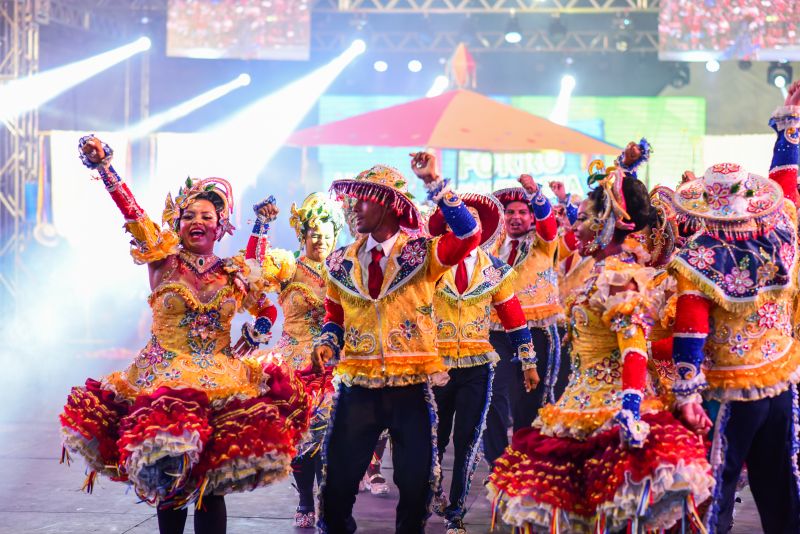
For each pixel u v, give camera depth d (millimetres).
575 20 21078
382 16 20891
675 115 20859
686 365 3938
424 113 13453
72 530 5695
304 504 5848
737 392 4133
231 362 4727
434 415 4605
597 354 3980
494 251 6770
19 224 16062
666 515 3738
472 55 21141
